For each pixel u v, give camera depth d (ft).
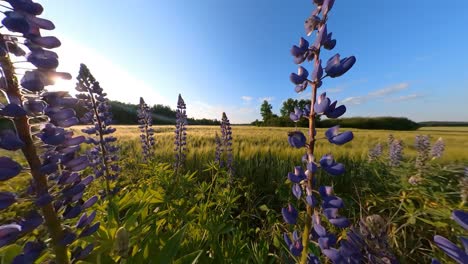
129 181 18.88
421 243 10.16
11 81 3.87
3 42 3.54
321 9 6.00
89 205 4.93
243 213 15.94
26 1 3.77
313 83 5.89
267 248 9.84
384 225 5.14
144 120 23.56
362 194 17.38
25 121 4.01
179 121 21.90
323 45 5.82
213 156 29.27
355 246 5.03
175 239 6.21
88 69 13.07
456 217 3.32
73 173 4.48
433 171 16.03
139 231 7.56
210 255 9.68
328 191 5.65
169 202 12.23
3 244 3.83
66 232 4.50
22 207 7.10
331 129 5.77
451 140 41.45
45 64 3.92
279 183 20.79
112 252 6.34
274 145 39.01
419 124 234.17
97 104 13.43
